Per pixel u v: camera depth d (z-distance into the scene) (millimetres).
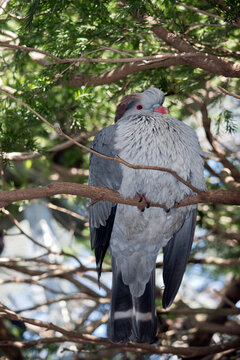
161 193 4574
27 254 9508
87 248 9039
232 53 5520
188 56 4578
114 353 6754
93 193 4016
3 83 6660
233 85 6438
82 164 8938
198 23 5695
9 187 6730
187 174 4621
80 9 5121
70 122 6098
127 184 4551
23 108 5445
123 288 4984
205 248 7348
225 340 7359
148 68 5469
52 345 7066
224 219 7379
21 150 6965
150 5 4984
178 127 4758
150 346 5828
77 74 5750
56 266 6953
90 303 8359
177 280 5051
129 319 4859
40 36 5281
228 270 7516
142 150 4527
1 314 5176
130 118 4766
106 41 5418
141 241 4914
